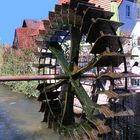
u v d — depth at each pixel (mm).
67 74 8961
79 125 8336
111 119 7504
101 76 7469
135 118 8031
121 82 10016
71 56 8922
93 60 7988
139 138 7648
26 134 9305
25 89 17234
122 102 7457
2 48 25938
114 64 7691
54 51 9914
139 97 8367
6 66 23297
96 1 18156
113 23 7645
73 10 8672
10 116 11680
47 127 9969
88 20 8047
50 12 9516
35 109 12977
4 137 9031
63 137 8953
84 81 10078
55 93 9906
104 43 7457
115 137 7648
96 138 7488
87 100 8141
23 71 20250
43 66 10781
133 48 14461
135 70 11430
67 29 9367
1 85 22453
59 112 9773
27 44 21047
